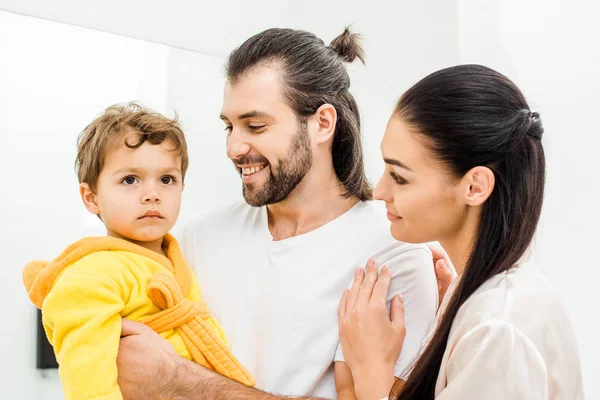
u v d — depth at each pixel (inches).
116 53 70.8
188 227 55.5
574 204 78.7
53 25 67.6
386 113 86.2
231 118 48.6
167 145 46.3
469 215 39.9
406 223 41.0
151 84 72.7
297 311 48.8
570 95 79.6
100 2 70.2
